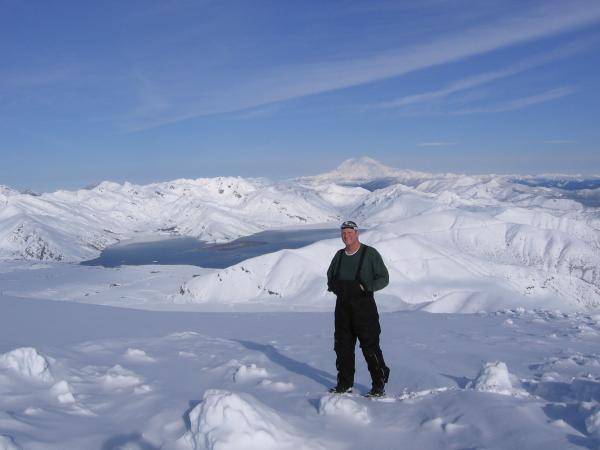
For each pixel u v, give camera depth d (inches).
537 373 238.4
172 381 226.5
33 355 208.2
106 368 243.6
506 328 434.0
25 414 158.7
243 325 496.1
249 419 135.8
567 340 357.1
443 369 245.4
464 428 147.2
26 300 666.8
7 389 185.0
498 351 305.0
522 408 157.1
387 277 197.8
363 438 147.6
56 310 571.5
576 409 156.5
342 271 200.2
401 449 138.9
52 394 186.2
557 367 247.1
